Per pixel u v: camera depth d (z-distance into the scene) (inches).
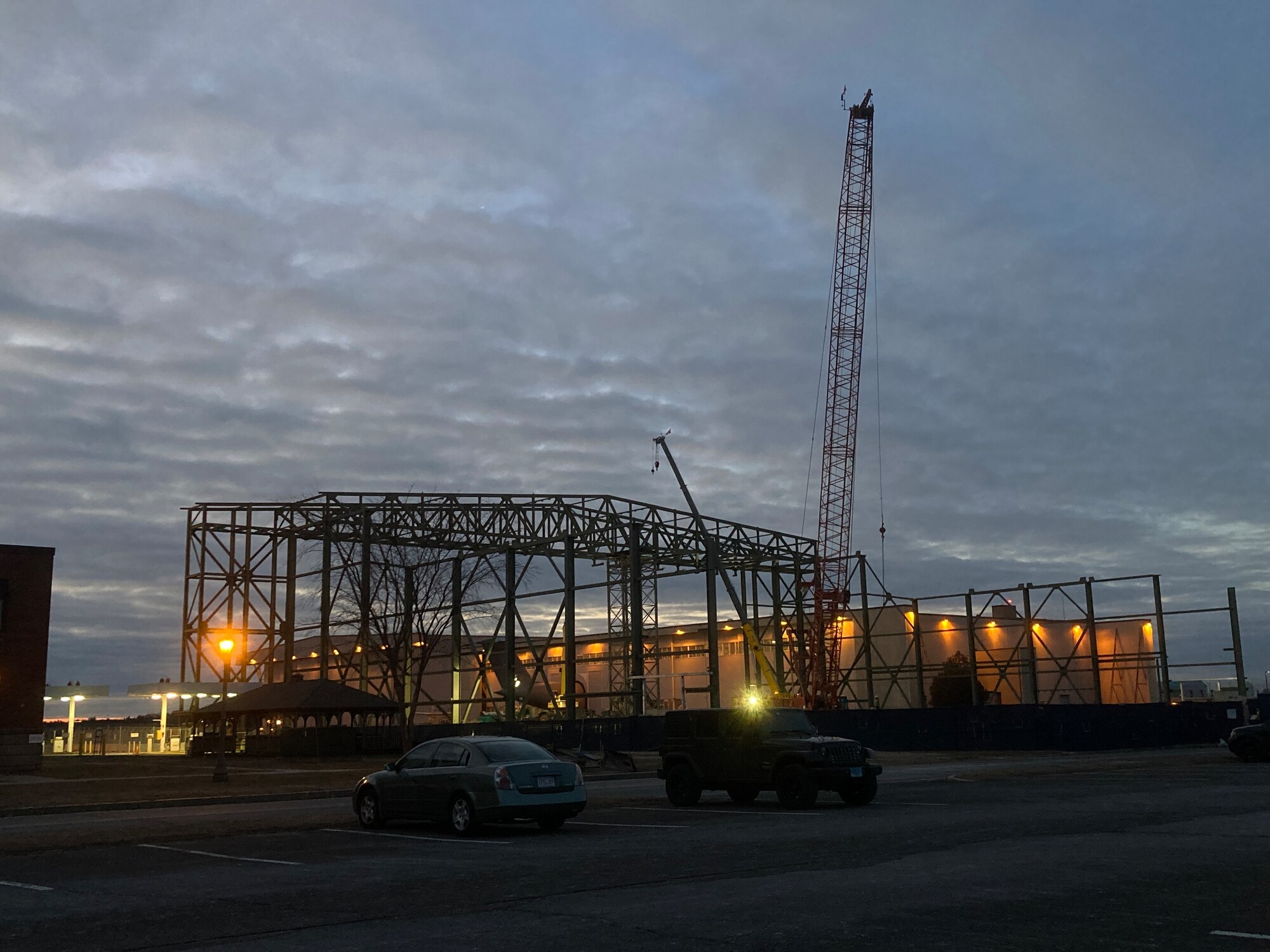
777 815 791.7
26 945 362.0
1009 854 520.1
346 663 2982.3
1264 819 665.0
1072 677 3223.4
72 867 583.8
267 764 1991.9
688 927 359.9
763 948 324.5
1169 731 2164.1
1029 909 376.5
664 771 928.9
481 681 2832.2
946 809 798.5
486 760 706.8
